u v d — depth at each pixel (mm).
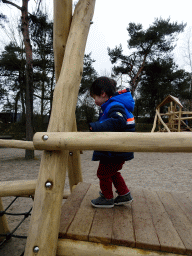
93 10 1329
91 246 1060
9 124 21109
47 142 987
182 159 7590
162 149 889
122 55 19922
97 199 1503
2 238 2271
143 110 24297
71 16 1318
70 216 1320
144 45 19219
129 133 938
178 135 879
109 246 1056
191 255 989
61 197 1060
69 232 1102
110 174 1449
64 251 1062
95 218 1298
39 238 985
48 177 1025
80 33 1231
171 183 4316
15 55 16172
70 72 1156
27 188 1334
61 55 1356
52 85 17906
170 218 1338
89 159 7980
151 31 18406
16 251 2084
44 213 1002
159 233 1129
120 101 1440
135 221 1273
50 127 1081
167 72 19969
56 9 1270
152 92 20516
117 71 20391
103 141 943
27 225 2643
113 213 1393
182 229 1188
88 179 4707
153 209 1488
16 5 7730
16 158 8562
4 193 1338
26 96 8086
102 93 1561
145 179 4668
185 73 21094
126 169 5844
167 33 18328
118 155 1396
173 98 10391
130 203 1599
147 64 19703
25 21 7914
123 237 1067
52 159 1041
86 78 18219
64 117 1091
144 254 1015
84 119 21656
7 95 21406
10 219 2820
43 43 14070
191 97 20844
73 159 2254
